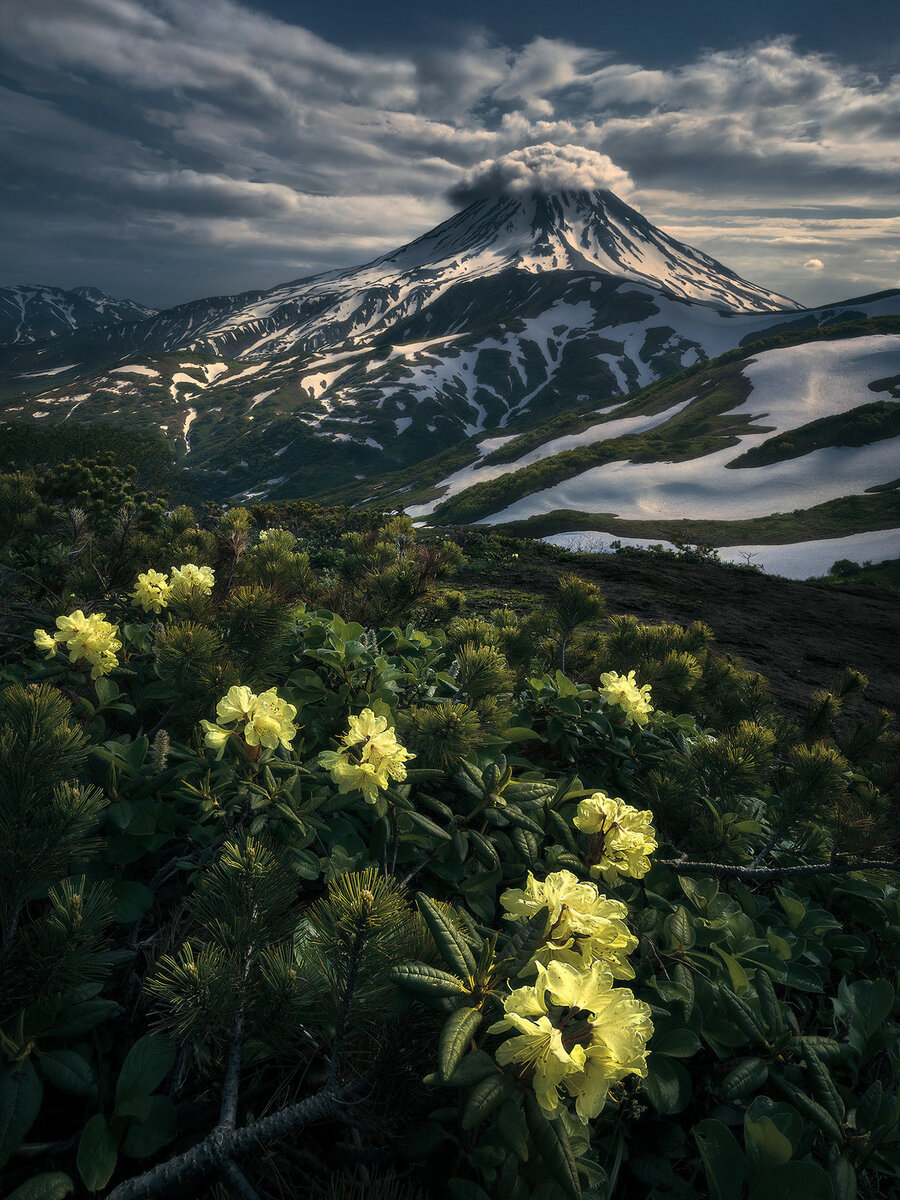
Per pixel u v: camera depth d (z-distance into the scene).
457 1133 1.24
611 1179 1.23
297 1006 1.17
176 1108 1.20
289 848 1.53
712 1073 1.54
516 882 1.82
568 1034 1.02
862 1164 1.38
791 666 9.19
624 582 14.00
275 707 1.57
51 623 2.47
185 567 2.40
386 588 3.05
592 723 2.38
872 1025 1.66
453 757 1.88
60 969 1.12
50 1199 0.99
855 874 2.21
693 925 1.80
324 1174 1.21
